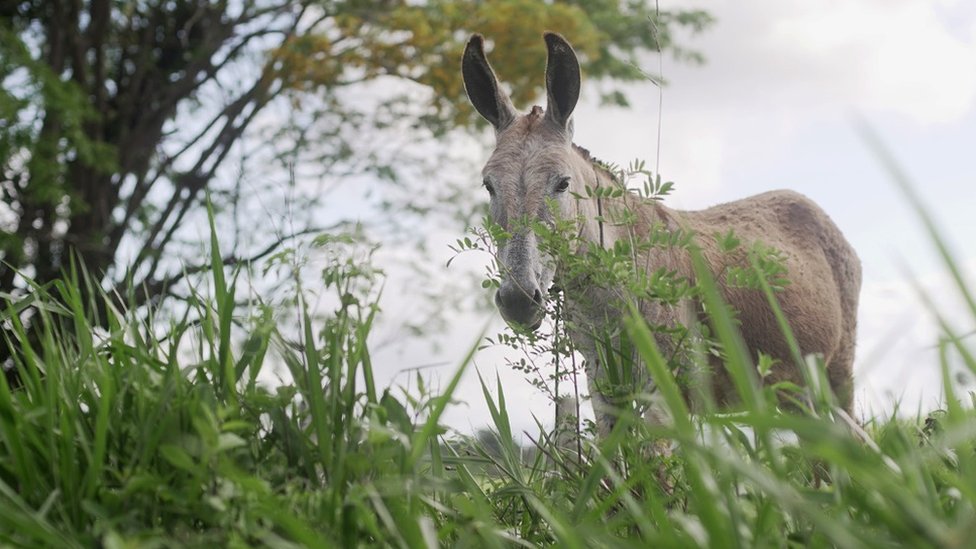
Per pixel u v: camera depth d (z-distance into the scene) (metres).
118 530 2.54
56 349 3.23
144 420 2.84
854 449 1.92
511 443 3.83
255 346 3.15
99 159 17.50
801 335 6.93
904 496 1.88
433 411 2.71
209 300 3.22
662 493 3.68
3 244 16.17
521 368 4.30
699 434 3.39
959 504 2.30
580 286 4.52
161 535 2.52
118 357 3.21
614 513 3.74
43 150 16.86
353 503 2.51
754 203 7.67
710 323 5.79
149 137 20.73
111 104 21.52
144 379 3.00
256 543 2.58
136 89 21.23
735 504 2.35
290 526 2.35
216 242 3.20
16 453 2.76
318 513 2.59
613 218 4.88
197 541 2.52
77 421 2.79
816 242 7.59
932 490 2.41
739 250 6.72
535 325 4.67
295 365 3.06
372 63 18.92
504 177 5.23
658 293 4.05
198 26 22.88
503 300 4.64
